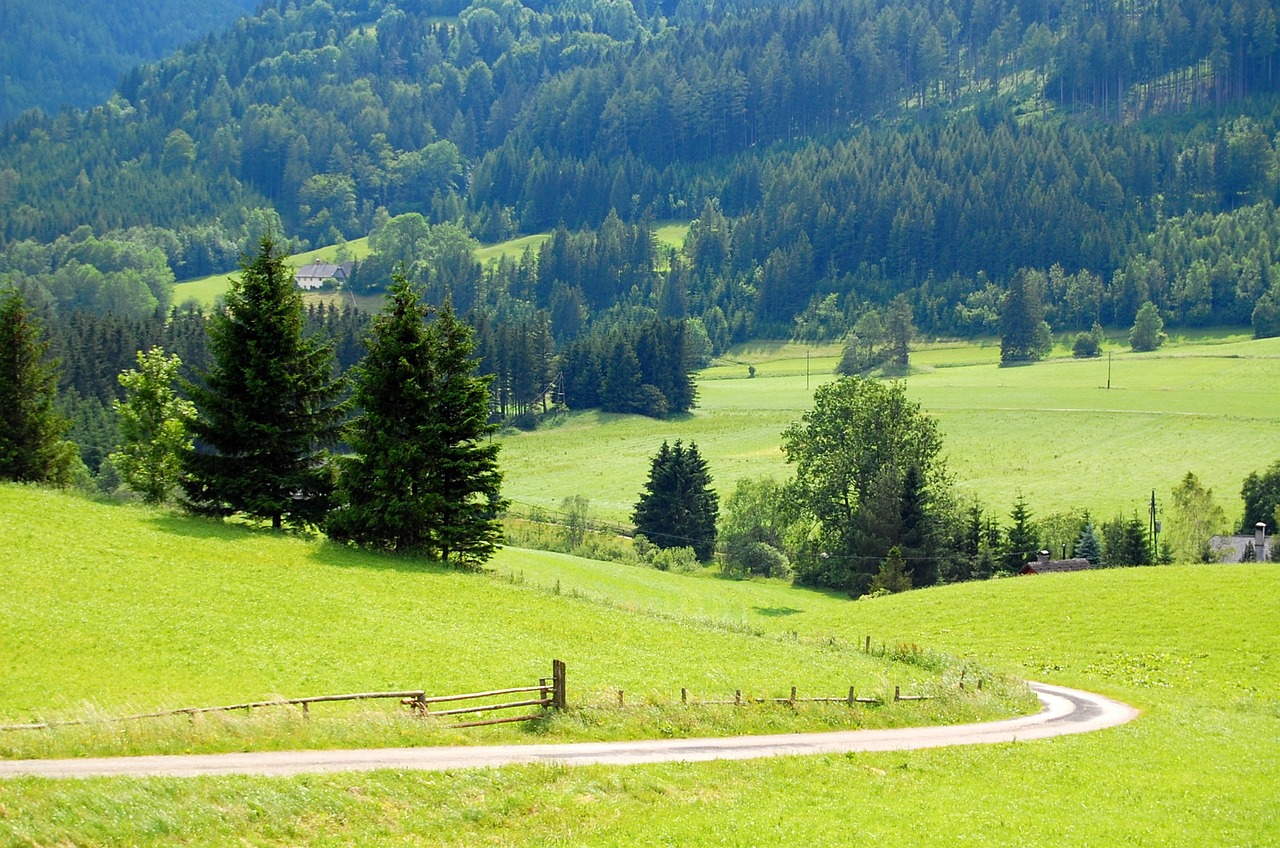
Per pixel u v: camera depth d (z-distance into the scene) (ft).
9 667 130.41
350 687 137.80
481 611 193.26
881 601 302.45
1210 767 125.90
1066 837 93.35
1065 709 168.04
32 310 271.90
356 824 87.10
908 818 96.12
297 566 201.36
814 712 141.69
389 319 242.17
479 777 98.12
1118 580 285.64
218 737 105.70
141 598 166.09
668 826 91.09
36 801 81.87
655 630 199.82
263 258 234.58
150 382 286.25
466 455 238.27
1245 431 597.52
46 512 207.21
